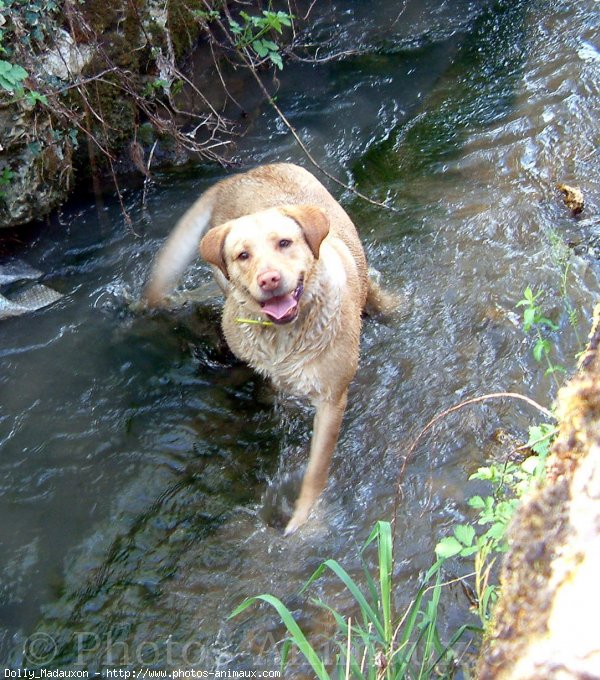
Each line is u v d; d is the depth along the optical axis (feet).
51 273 7.74
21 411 6.62
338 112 9.27
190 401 6.66
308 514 5.78
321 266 5.76
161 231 8.07
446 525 5.60
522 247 7.48
